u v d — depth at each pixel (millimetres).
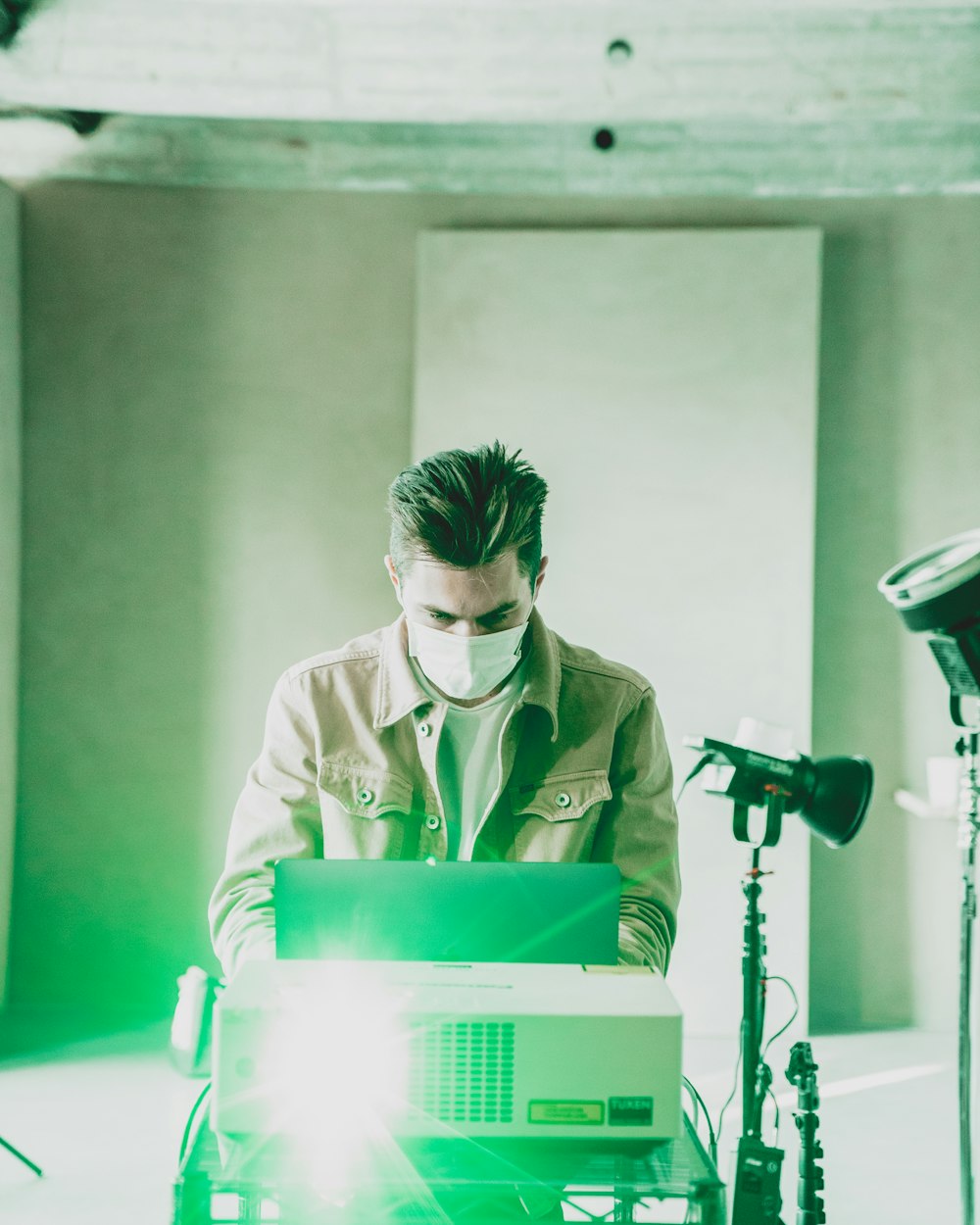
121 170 4410
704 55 3799
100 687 4457
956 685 1861
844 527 4328
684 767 4199
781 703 4195
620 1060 1003
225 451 4445
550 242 4301
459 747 1627
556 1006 1018
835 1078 3705
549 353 4297
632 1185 1039
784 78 3799
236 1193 1062
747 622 4215
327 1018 1000
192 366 4461
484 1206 1155
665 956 1431
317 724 1578
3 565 4340
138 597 4457
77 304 4477
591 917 1206
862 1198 2820
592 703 1592
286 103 3844
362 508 4422
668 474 4254
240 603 4434
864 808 1742
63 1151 3039
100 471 4465
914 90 3791
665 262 4270
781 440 4223
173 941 4418
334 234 4434
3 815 4359
